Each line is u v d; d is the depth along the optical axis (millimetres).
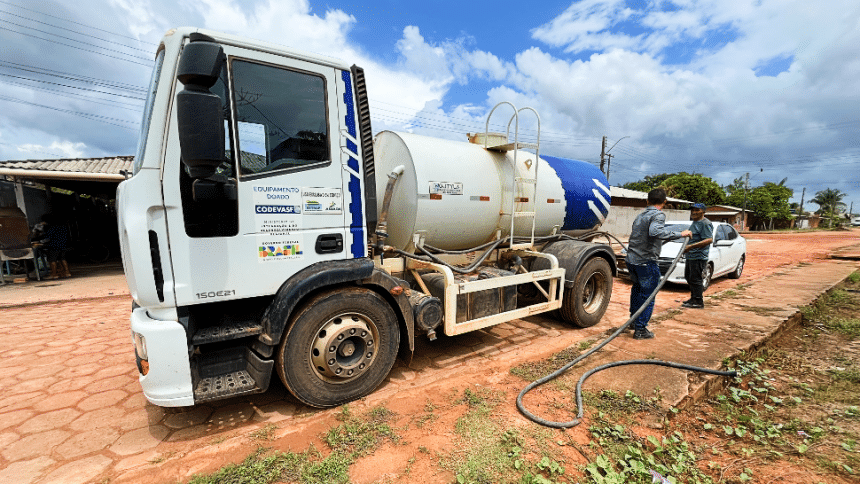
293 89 2916
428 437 2779
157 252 2531
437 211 4223
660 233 4613
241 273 2773
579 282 5285
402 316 3572
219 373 2947
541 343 4859
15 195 10078
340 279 3070
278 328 2828
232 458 2557
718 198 43438
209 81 2232
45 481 2367
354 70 3248
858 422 3139
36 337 5254
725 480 2432
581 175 6219
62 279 10336
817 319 6242
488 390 3496
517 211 5016
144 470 2449
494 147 4926
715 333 5031
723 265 9258
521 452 2590
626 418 3012
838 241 27078
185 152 2195
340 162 3166
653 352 4336
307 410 3217
